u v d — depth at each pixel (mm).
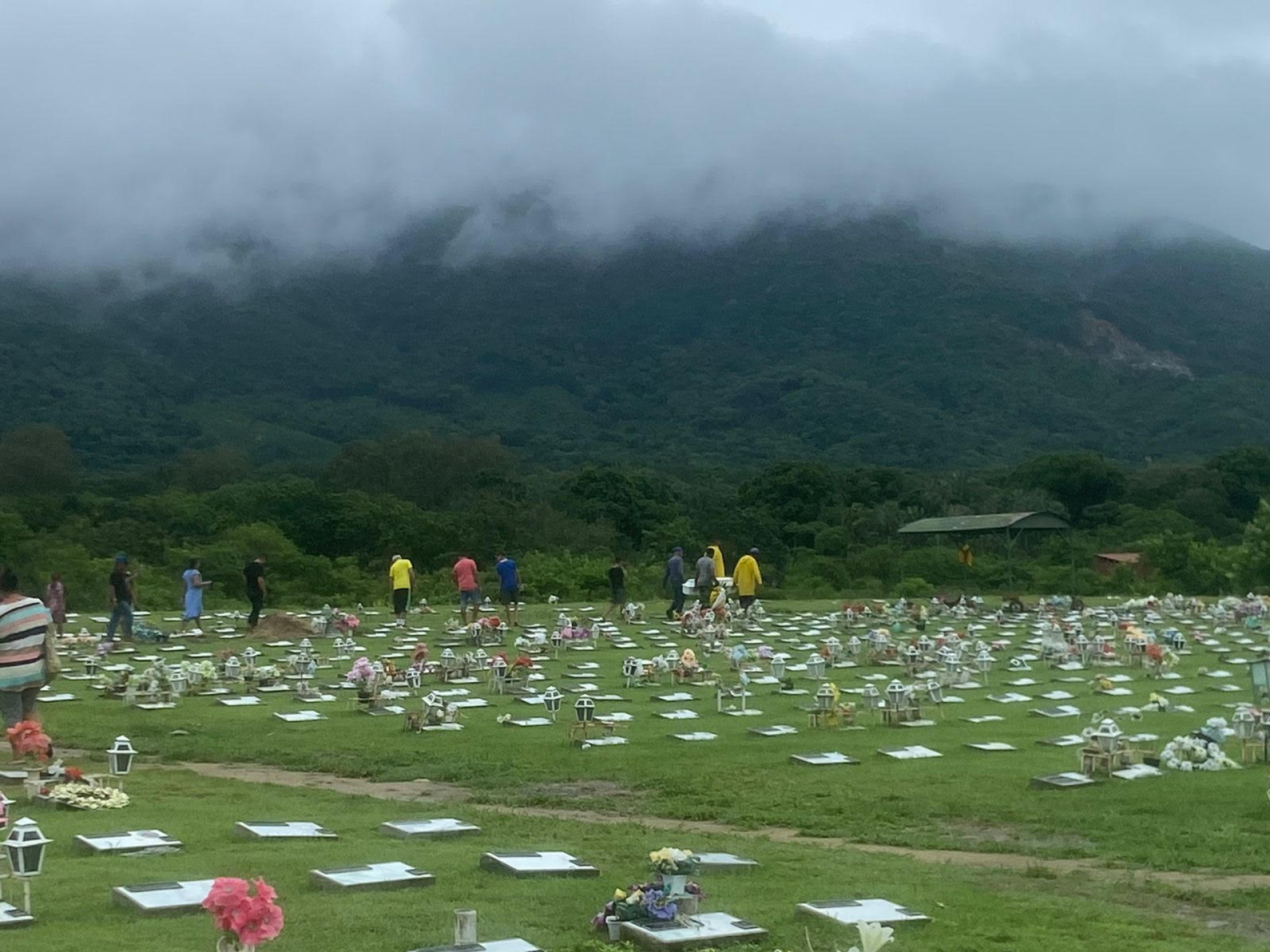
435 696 21281
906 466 143000
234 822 12391
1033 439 160500
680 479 102188
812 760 17047
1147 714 21281
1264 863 11602
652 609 45000
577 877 10016
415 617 41281
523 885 9656
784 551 72375
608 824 13398
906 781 15641
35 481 91500
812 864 11172
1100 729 16719
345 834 11969
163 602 50250
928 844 12742
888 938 6828
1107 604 47875
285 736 19438
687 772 16422
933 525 58188
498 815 13453
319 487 83938
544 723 20438
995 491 83750
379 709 21844
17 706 15812
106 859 10375
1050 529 57781
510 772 16703
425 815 13289
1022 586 59750
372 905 8922
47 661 16000
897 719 20328
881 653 29422
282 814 13055
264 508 68688
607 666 28609
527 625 38500
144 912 8586
